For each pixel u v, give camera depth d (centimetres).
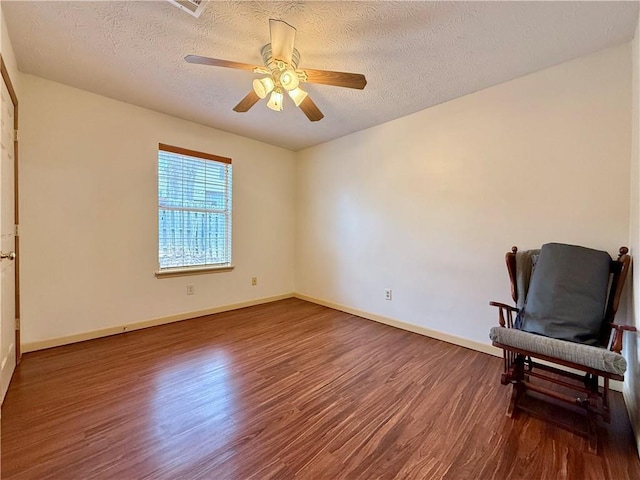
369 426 155
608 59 191
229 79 236
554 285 176
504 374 170
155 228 306
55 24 172
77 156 257
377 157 334
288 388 191
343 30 174
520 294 198
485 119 247
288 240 441
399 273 314
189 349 251
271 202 416
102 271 273
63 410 164
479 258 254
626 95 185
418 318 297
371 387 193
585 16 161
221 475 123
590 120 198
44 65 218
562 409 170
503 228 239
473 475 125
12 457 130
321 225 406
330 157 392
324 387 193
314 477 122
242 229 385
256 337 282
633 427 152
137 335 282
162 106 289
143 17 167
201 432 149
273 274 423
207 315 351
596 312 164
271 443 142
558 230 213
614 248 190
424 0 152
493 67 214
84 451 135
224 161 359
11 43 190
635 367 155
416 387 194
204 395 182
